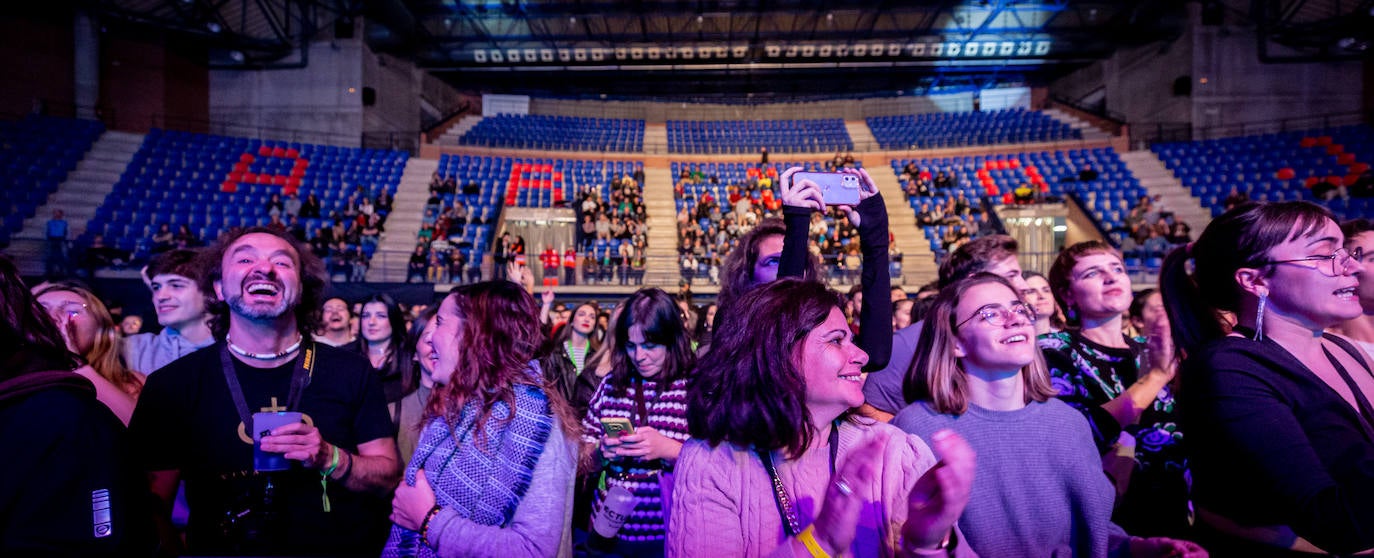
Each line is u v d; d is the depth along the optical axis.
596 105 28.80
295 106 19.61
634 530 2.70
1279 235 1.50
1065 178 18.27
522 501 1.71
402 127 22.02
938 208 17.56
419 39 20.77
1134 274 13.46
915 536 1.09
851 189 2.13
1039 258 15.65
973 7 19.09
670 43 21.56
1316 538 1.26
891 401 2.55
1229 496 1.49
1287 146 17.70
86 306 2.54
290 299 2.04
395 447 2.22
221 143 17.62
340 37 19.62
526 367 1.85
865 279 2.15
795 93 27.62
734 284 2.52
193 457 1.96
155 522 1.80
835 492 1.11
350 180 18.03
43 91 16.77
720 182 20.22
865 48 21.58
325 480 1.99
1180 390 1.61
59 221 12.12
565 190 19.17
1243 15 18.97
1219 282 1.64
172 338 3.29
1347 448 1.35
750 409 1.38
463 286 2.00
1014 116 24.59
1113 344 2.63
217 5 17.30
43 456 1.35
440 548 1.66
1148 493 2.24
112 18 17.23
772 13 19.69
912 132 24.53
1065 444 1.83
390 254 15.22
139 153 16.45
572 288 13.85
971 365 1.91
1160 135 19.91
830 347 1.40
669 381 2.87
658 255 15.08
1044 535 1.77
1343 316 1.47
